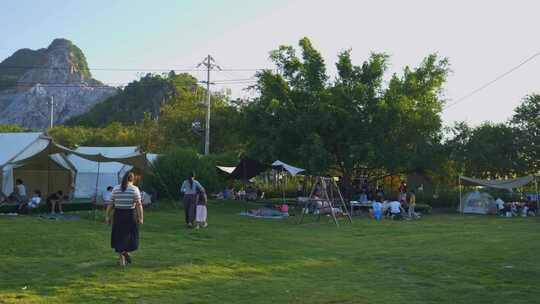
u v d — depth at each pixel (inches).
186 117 2396.7
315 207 1040.8
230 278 382.6
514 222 958.4
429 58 1318.9
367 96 1247.5
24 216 772.6
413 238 670.5
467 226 862.5
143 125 2635.3
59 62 7780.5
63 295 315.9
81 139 2768.2
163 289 338.6
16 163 962.1
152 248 505.7
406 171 1333.7
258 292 339.6
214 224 780.6
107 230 620.7
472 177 1441.9
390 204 1056.8
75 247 490.3
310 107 1224.2
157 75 4579.2
